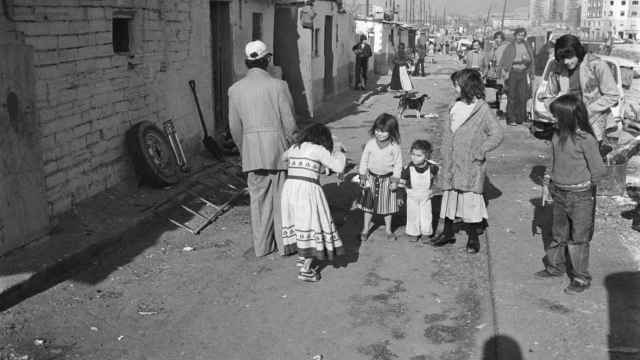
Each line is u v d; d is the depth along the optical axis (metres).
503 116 16.39
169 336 4.97
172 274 6.18
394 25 39.06
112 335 4.98
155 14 9.16
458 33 111.94
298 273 6.20
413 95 16.42
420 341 4.85
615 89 7.12
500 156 11.38
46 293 5.63
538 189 9.11
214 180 9.50
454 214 6.55
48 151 6.71
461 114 6.33
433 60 50.50
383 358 4.61
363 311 5.36
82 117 7.35
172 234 7.31
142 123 8.60
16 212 5.93
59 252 6.09
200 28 10.92
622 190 8.58
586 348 4.68
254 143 6.38
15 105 5.85
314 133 5.87
